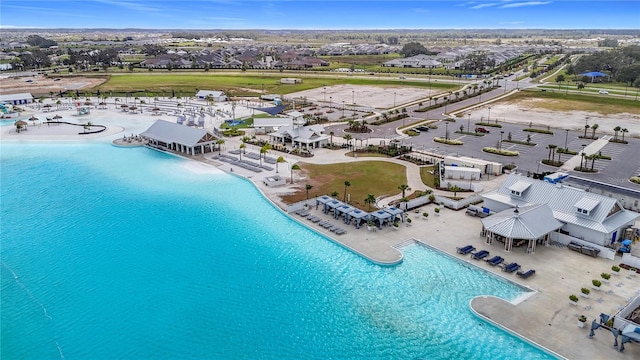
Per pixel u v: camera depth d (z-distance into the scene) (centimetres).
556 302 5109
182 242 6831
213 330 4862
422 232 6981
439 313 5069
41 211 7981
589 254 6181
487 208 7544
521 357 4362
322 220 7444
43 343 4694
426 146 12038
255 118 14700
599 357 4238
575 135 13062
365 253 6319
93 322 5006
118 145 12475
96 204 8325
